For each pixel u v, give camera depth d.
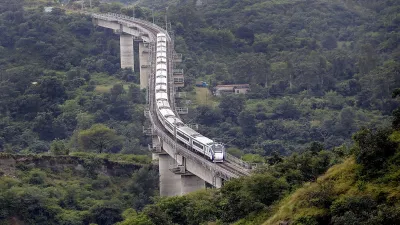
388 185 91.19
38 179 192.25
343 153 119.94
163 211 131.38
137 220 126.38
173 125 185.75
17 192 174.62
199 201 130.62
